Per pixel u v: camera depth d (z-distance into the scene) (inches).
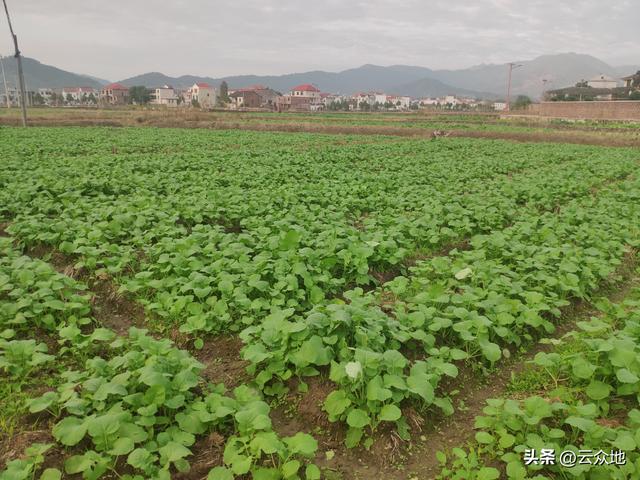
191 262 292.2
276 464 161.3
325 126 1838.1
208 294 267.4
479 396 211.3
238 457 152.9
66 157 778.2
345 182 626.8
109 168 658.2
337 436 180.9
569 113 2645.2
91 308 272.5
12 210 426.3
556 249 339.3
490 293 262.8
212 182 562.9
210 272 281.6
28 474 141.5
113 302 284.2
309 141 1321.4
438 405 185.0
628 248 402.0
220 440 171.6
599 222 446.9
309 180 637.9
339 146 1166.3
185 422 169.6
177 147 1053.2
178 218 412.5
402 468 168.7
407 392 180.9
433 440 182.2
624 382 178.4
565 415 179.3
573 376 204.8
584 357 214.5
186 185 558.9
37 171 586.9
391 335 220.1
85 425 153.9
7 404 183.3
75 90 7696.9
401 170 778.8
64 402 179.3
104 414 165.8
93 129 1525.6
